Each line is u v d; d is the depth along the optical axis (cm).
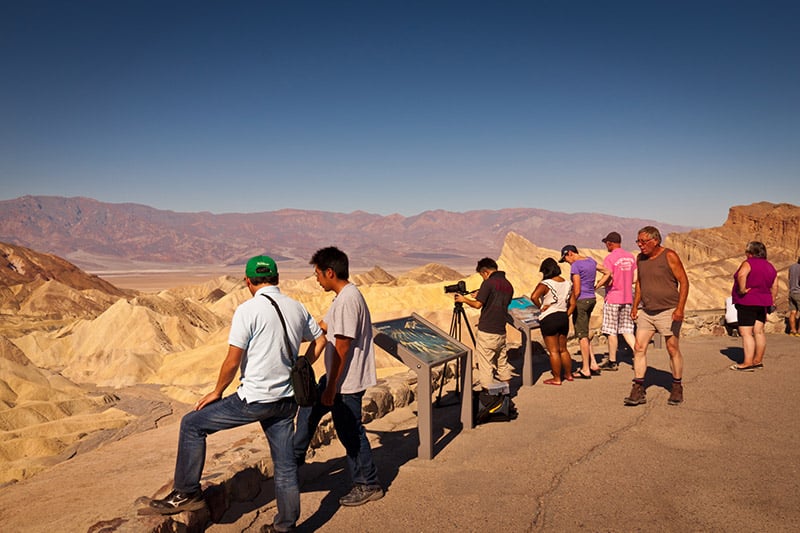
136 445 838
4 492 621
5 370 4722
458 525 402
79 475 658
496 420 646
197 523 374
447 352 572
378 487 447
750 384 799
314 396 382
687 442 564
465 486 468
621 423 631
